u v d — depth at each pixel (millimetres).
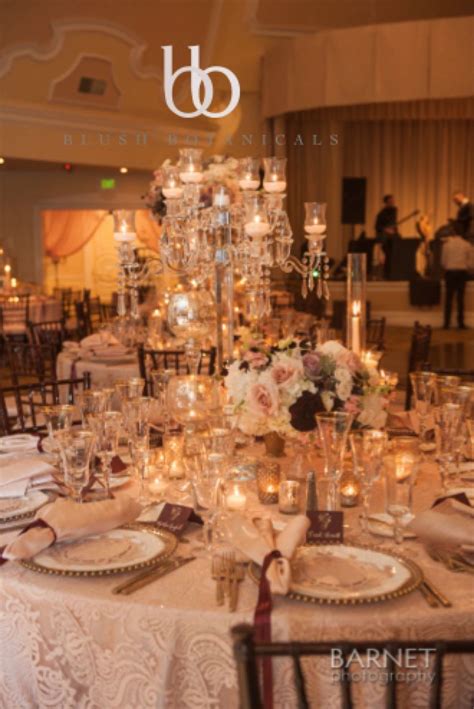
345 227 15578
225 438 2010
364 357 3520
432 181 16156
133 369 4945
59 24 9977
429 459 2801
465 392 2348
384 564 1884
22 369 6371
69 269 15711
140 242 15164
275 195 3803
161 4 10617
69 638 1828
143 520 2223
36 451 2918
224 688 1722
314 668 1713
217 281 3590
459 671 1749
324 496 2355
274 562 1771
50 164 11594
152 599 1775
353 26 12703
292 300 8875
